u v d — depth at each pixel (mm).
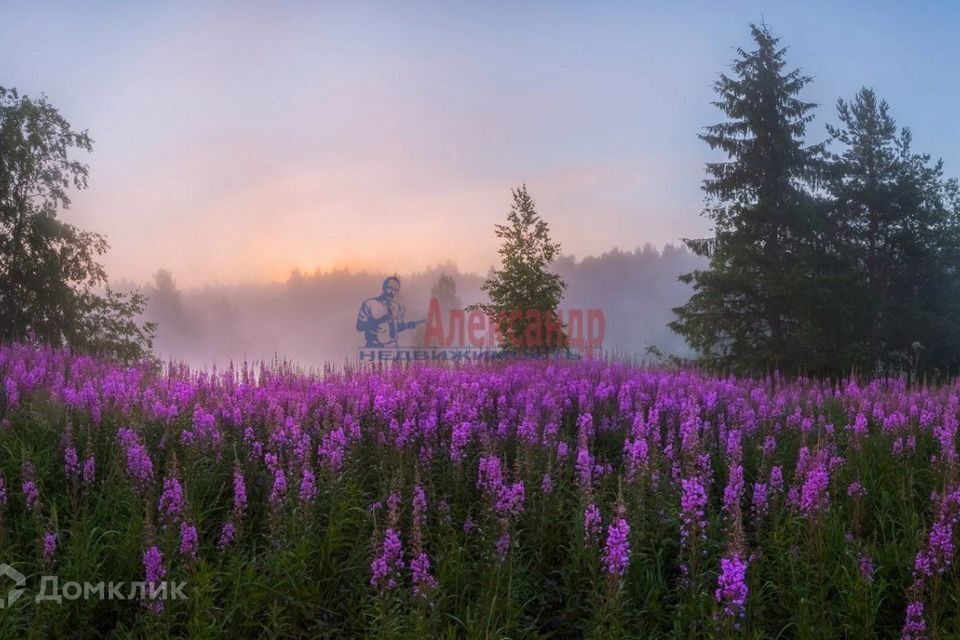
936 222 38562
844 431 12250
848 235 38875
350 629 6719
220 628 5969
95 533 7758
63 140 34812
